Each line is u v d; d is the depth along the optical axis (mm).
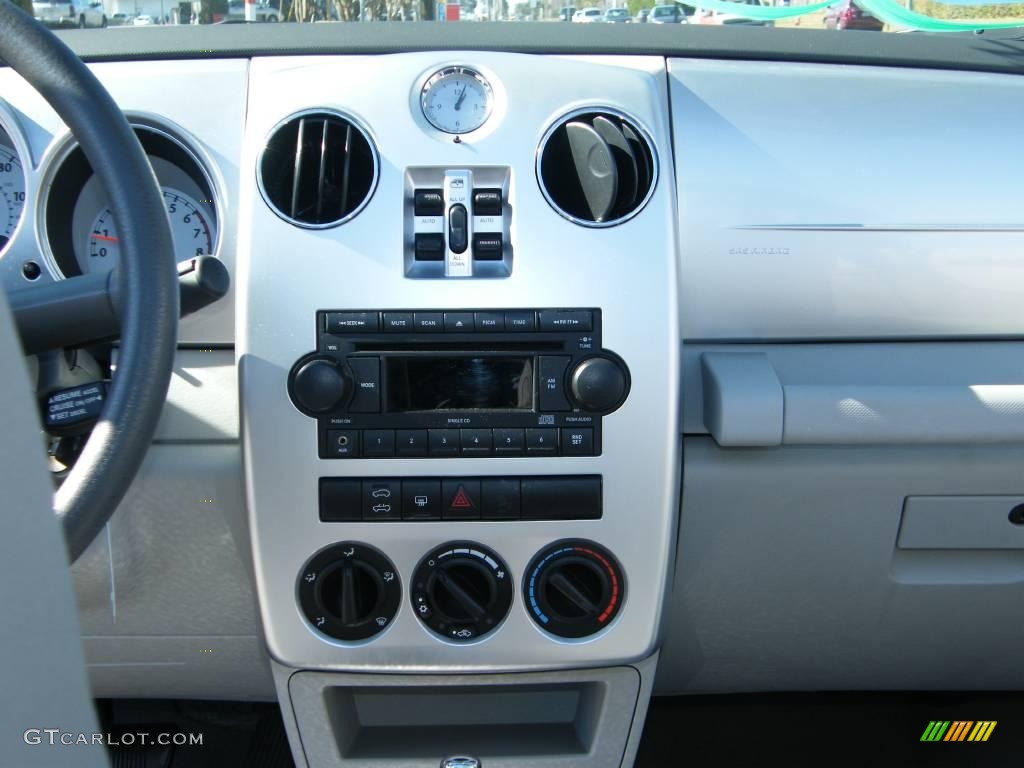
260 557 1159
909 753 1718
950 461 1258
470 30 1312
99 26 1356
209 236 1276
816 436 1218
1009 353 1312
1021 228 1291
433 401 1147
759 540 1294
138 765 1622
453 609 1188
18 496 498
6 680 491
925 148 1280
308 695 1244
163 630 1309
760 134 1267
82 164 1261
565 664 1205
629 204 1153
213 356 1256
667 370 1138
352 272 1132
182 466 1221
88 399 943
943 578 1326
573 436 1139
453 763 1275
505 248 1152
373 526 1146
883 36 1325
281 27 1312
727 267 1269
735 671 1439
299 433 1133
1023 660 1437
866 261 1277
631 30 1312
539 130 1159
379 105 1159
